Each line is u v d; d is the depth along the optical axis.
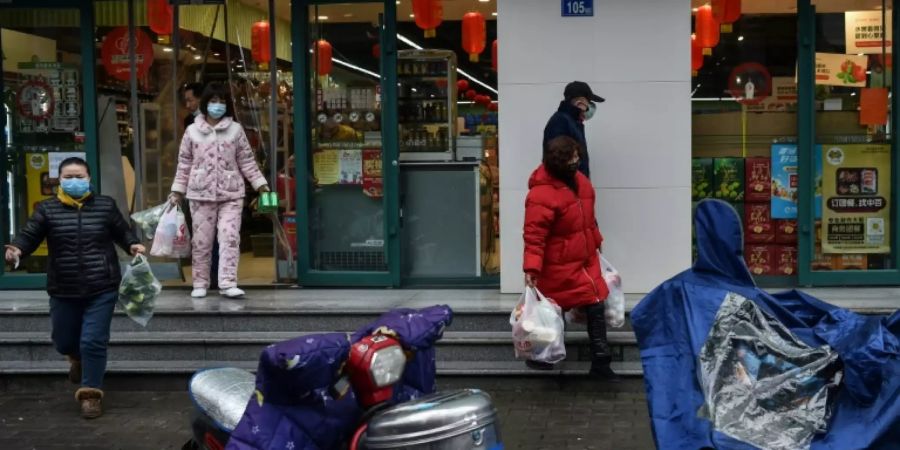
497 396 7.85
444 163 9.85
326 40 9.87
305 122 9.90
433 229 9.90
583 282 7.50
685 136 9.09
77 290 7.35
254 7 10.06
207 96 9.31
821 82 9.47
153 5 10.06
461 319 8.45
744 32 9.61
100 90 10.20
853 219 9.53
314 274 9.95
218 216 9.41
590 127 9.16
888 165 9.48
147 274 7.52
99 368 7.48
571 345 8.09
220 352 8.38
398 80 9.90
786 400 4.53
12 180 10.14
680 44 9.05
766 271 9.70
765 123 9.65
